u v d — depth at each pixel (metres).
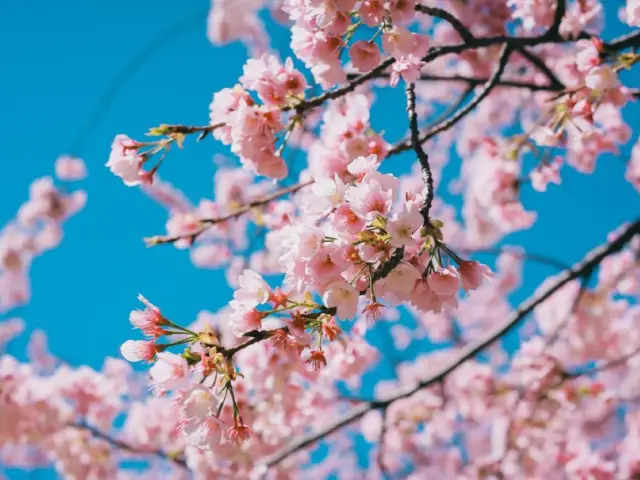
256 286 2.22
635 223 4.50
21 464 7.28
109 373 6.15
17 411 5.55
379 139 3.04
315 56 2.82
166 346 2.22
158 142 2.80
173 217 4.14
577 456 6.01
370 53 2.84
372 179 2.21
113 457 6.13
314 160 3.07
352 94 3.51
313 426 6.62
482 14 5.47
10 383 5.60
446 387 7.11
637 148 4.97
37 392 5.65
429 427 7.00
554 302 6.77
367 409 4.90
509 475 6.62
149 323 2.22
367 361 4.27
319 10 2.63
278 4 7.52
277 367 4.29
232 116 2.78
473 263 2.33
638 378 6.93
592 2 3.75
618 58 3.15
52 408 5.66
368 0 2.64
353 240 2.18
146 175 2.79
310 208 2.27
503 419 6.61
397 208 2.23
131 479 7.75
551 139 3.67
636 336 6.86
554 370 5.60
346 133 3.06
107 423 6.01
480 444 8.01
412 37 2.79
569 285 6.68
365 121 3.10
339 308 2.13
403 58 2.80
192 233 3.50
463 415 7.11
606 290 6.59
